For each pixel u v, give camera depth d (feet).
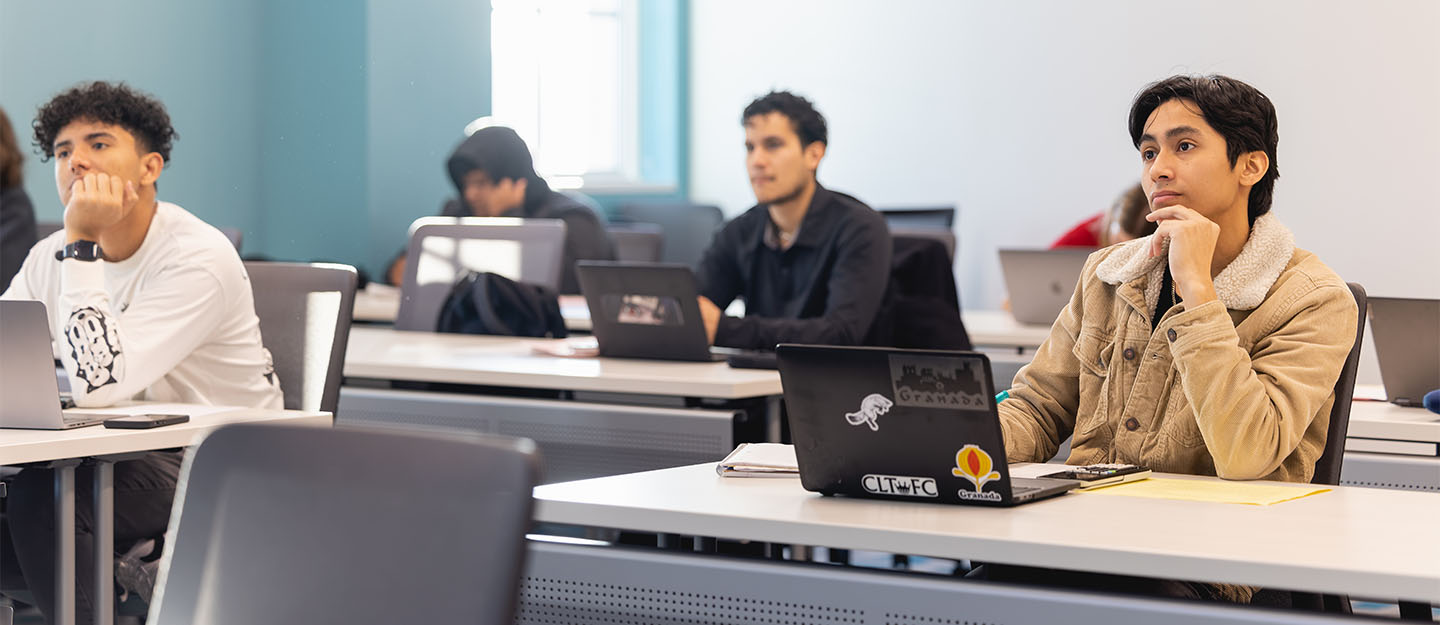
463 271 13.42
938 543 4.58
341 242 18.35
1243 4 19.08
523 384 9.57
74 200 7.68
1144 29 19.98
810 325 10.78
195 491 3.82
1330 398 5.99
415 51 19.01
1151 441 6.08
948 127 21.99
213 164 17.29
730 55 24.31
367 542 3.58
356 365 10.28
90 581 7.52
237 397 8.30
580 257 16.57
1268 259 6.00
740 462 5.85
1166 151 6.01
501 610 3.38
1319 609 4.94
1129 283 6.18
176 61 16.97
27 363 6.63
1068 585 5.16
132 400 8.16
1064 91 20.80
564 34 23.25
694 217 22.58
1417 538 4.52
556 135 23.07
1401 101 17.89
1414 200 17.87
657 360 10.32
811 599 4.74
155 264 8.09
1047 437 6.56
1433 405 7.74
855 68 22.95
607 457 9.34
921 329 11.58
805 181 11.43
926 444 5.08
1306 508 5.08
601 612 5.14
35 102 15.85
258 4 17.66
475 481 3.47
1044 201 21.08
